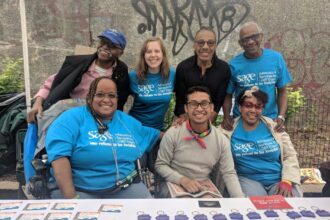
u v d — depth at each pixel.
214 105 3.71
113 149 2.95
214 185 3.20
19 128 4.34
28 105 4.01
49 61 6.39
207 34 3.44
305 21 6.53
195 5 6.32
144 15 6.31
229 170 3.22
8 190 4.30
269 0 6.41
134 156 3.09
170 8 6.31
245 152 3.39
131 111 3.85
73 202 2.29
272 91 3.79
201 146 3.19
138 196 3.02
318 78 6.73
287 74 3.87
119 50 3.54
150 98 3.67
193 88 3.13
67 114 2.94
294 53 6.63
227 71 3.65
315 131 6.45
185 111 3.40
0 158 4.44
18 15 6.27
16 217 2.07
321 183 4.22
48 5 6.25
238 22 6.44
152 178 3.53
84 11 6.28
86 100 3.09
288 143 3.49
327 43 6.64
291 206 2.25
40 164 2.92
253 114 3.31
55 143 2.83
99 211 2.16
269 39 6.55
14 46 6.36
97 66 3.58
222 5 6.36
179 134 3.21
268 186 3.40
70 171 2.82
